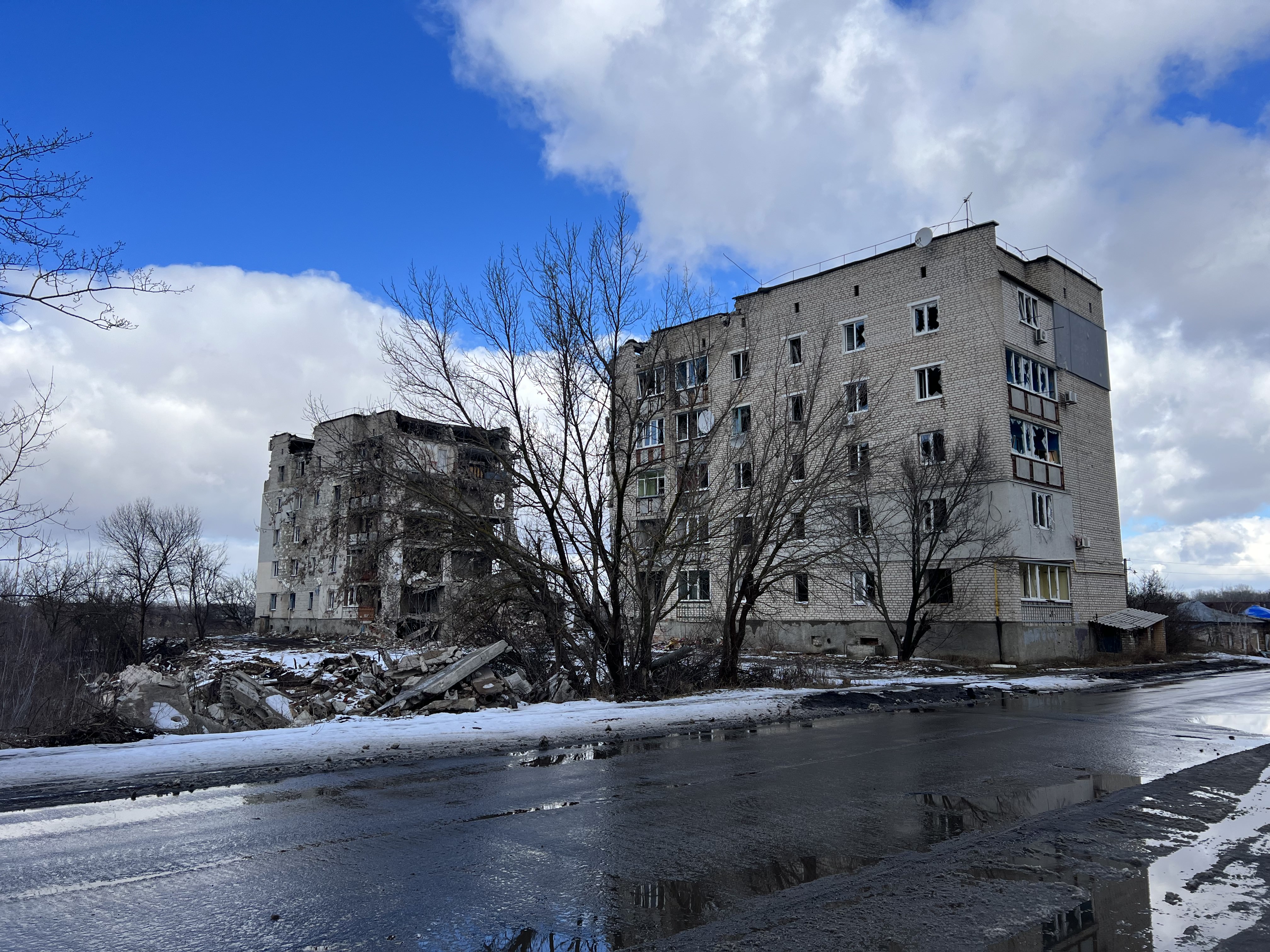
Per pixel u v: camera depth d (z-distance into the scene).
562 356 15.98
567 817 6.54
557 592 16.69
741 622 19.09
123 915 4.26
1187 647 39.03
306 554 18.52
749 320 35.34
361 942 3.94
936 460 29.89
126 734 11.24
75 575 27.05
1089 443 35.38
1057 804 7.14
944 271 31.97
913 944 4.01
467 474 16.67
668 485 17.72
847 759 9.54
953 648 29.97
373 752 9.54
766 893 4.74
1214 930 4.22
